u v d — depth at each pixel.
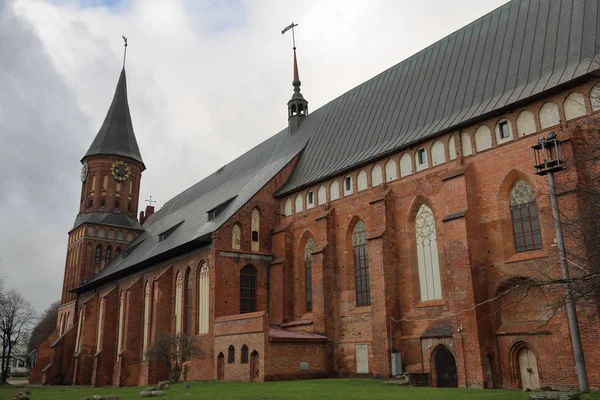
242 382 33.12
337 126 44.81
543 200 25.66
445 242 30.17
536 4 31.38
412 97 37.38
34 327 114.50
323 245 37.72
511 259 26.78
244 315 35.41
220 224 42.06
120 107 83.69
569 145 24.16
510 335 26.14
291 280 41.78
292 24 56.97
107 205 77.94
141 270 55.44
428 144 32.34
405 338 31.67
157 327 46.59
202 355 39.56
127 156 80.50
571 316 19.03
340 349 35.97
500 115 28.41
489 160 28.66
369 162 36.19
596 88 24.42
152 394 25.75
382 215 33.56
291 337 34.22
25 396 25.52
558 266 24.36
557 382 23.83
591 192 20.34
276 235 43.44
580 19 27.89
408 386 27.09
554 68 27.38
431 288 31.20
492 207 28.06
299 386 27.69
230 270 41.16
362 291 35.66
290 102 53.97
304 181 42.31
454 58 35.69
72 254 79.25
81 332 65.94
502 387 26.06
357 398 20.97
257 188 45.41
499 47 32.19
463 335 26.84
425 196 32.00
